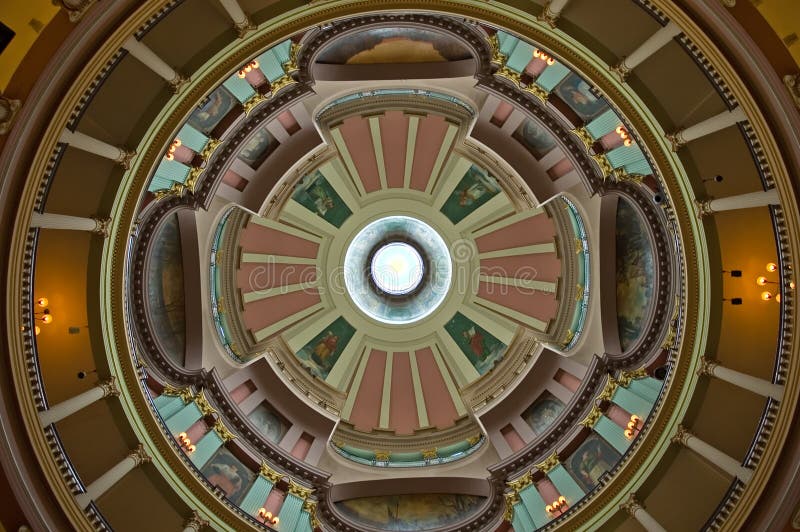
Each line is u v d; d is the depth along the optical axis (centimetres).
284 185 2234
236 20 1425
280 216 2395
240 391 2092
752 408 1467
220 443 1867
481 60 1725
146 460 1559
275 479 1895
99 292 1488
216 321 2119
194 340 1969
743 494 1330
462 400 2383
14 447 1205
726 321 1501
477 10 1495
